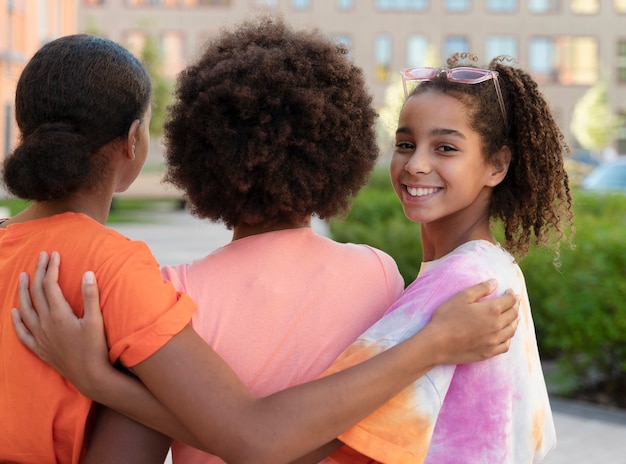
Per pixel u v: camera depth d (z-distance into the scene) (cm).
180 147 168
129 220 1848
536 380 175
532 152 189
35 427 149
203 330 159
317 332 163
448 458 162
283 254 166
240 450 140
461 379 162
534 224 196
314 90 160
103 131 158
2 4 1700
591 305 543
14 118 162
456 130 177
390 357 148
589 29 3766
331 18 3772
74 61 156
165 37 3784
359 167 167
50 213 161
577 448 485
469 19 3778
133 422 150
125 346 144
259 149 156
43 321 146
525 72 192
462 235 191
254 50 161
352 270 170
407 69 185
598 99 3438
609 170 1397
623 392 577
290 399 143
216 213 170
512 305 160
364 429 150
